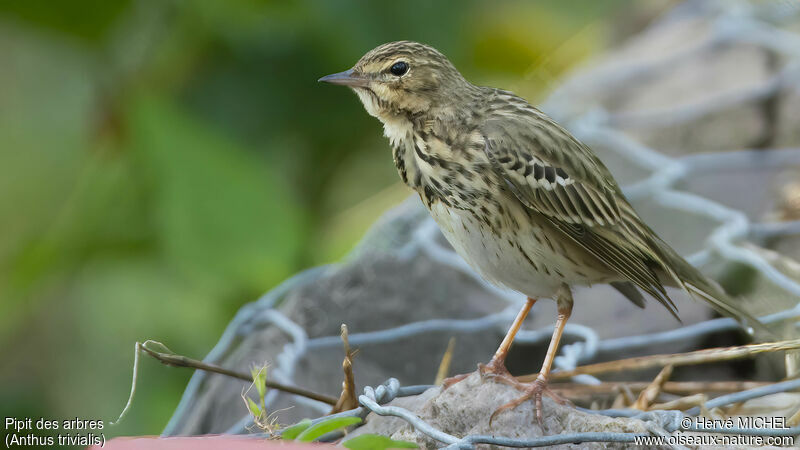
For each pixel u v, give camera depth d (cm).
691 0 1723
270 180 1223
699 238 1173
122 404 1235
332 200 1463
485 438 632
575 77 1553
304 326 1012
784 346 792
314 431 646
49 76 1286
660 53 1555
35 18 1217
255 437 660
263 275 1205
